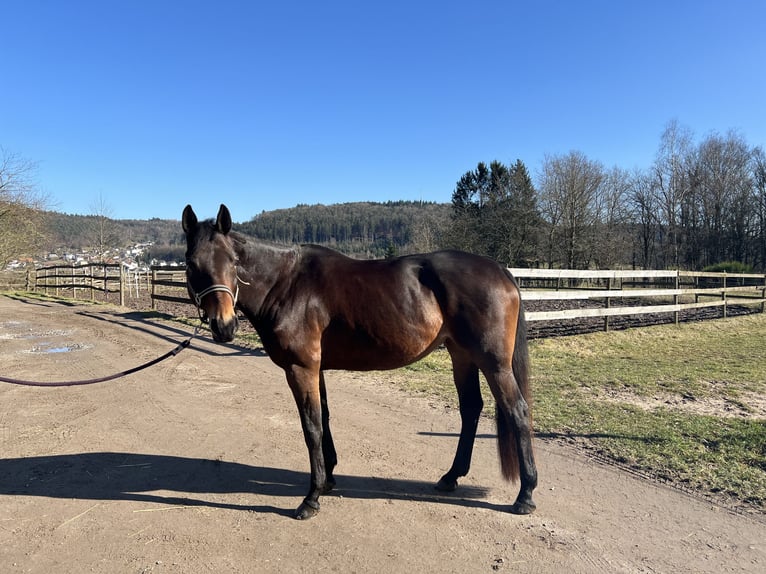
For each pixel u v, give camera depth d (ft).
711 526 10.75
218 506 11.88
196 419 18.49
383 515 11.39
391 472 13.79
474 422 12.69
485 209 138.82
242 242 11.38
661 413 18.51
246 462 14.53
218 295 10.84
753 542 10.09
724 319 46.93
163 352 31.58
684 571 9.12
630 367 26.63
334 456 12.55
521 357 11.83
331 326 11.40
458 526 10.88
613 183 138.41
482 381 24.25
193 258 10.93
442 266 11.73
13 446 15.67
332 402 20.61
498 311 11.25
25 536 10.48
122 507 11.80
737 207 126.41
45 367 27.09
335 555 9.75
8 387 23.06
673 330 39.60
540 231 117.70
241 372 26.17
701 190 129.80
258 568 9.34
